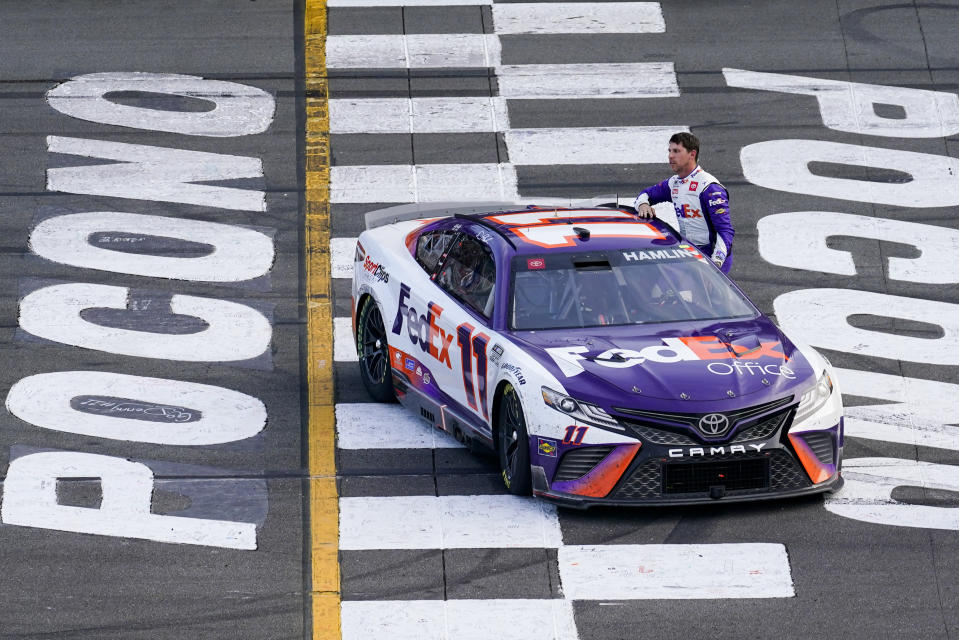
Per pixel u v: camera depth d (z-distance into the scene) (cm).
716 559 2819
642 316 3259
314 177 5103
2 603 2645
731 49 5981
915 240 4788
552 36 6075
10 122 5375
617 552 2852
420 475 3266
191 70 5766
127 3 6362
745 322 3266
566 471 2981
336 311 4325
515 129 5409
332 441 3472
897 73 5812
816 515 3025
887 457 3372
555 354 3078
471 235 3541
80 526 2991
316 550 2881
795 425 2973
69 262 4547
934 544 2892
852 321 4269
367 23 6172
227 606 2645
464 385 3312
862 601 2653
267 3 6375
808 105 5597
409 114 5506
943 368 3969
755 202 5000
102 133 5341
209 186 5034
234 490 3180
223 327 4184
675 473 2928
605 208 3831
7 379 3800
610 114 5509
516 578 2750
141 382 3809
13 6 6288
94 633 2538
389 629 2559
